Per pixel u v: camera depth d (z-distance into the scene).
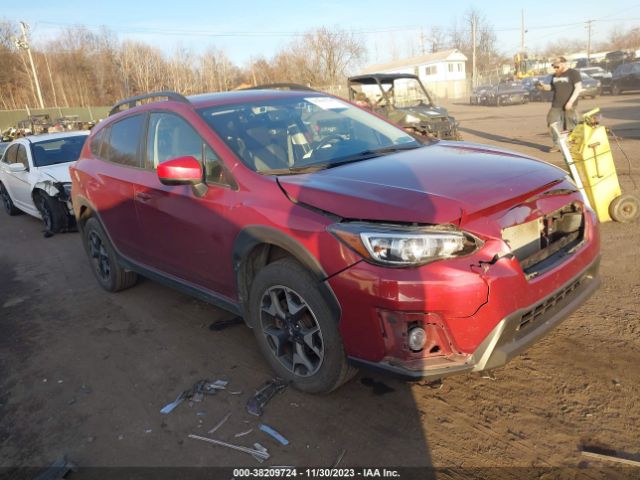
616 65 40.59
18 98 65.31
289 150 3.55
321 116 4.07
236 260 3.24
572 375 3.10
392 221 2.53
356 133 3.99
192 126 3.67
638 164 8.64
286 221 2.87
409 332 2.51
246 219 3.10
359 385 3.19
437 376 2.52
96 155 4.98
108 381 3.54
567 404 2.85
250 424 2.92
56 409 3.27
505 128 16.98
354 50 49.50
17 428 3.12
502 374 3.17
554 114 10.38
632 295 4.02
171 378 3.49
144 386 3.43
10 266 6.59
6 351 4.15
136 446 2.84
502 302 2.49
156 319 4.46
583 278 3.06
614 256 4.85
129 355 3.87
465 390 3.06
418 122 13.00
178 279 4.02
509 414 2.82
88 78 70.75
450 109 32.44
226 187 3.32
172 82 58.94
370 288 2.52
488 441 2.64
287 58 51.78
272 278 3.00
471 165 3.12
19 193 9.05
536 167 3.15
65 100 64.44
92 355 3.93
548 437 2.63
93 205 4.83
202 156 3.55
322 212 2.76
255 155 3.40
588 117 5.70
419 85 13.82
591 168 5.69
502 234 2.61
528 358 3.31
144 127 4.22
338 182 2.92
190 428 2.95
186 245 3.71
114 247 4.80
